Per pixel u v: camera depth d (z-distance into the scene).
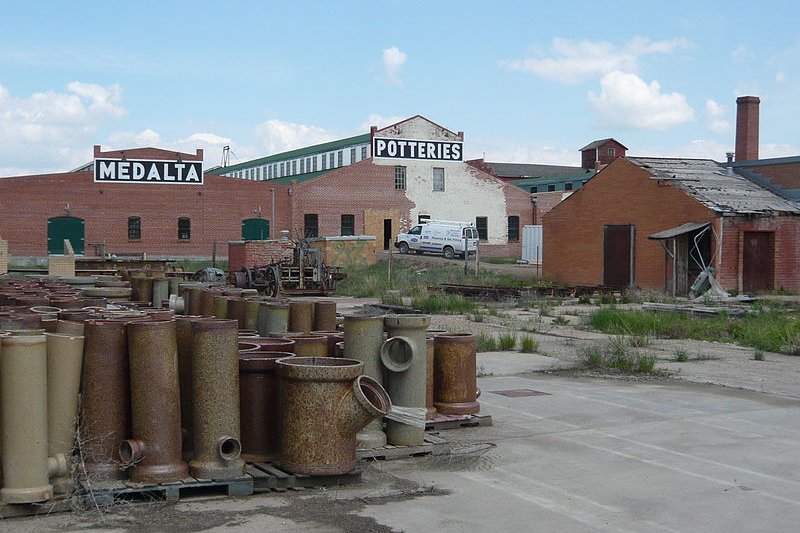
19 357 6.20
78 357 6.76
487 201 66.94
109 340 6.91
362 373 7.51
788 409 11.07
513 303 28.58
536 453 8.59
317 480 7.19
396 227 64.12
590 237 39.75
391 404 8.33
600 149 91.44
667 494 7.22
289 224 61.19
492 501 6.94
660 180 36.12
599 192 39.25
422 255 59.75
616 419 10.30
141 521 6.21
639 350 17.27
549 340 18.72
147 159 57.84
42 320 7.87
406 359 8.38
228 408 7.02
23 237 55.41
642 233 37.12
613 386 12.82
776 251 35.03
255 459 7.47
